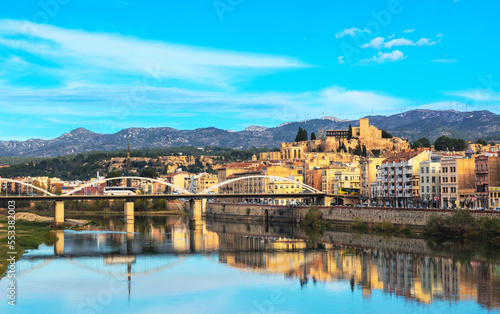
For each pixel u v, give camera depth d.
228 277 120.69
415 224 178.00
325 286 110.00
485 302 96.06
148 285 114.12
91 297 104.38
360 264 130.50
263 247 164.50
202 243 177.00
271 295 104.19
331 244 166.62
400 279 113.50
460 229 158.88
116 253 155.25
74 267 133.75
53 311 95.62
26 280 118.56
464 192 192.62
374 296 101.75
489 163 183.62
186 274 124.69
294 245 167.50
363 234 188.00
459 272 117.69
